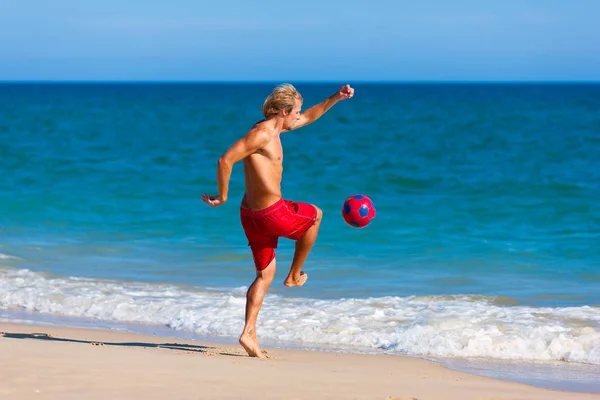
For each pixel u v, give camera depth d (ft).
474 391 28.60
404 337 41.52
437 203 98.22
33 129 226.58
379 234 78.59
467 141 185.98
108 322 46.50
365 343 41.73
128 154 156.56
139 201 98.32
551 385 33.14
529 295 54.03
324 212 92.07
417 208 94.53
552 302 51.65
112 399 23.04
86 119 276.21
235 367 29.43
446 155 155.63
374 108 362.53
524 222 85.66
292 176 125.70
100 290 54.08
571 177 118.73
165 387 24.94
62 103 426.10
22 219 85.51
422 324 44.06
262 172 31.45
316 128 233.96
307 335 42.91
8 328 42.27
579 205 94.32
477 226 83.41
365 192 109.40
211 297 52.01
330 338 42.37
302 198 105.81
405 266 64.80
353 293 54.54
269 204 31.68
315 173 128.98
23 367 26.84
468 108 354.95
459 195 104.47
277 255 68.13
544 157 148.97
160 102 451.94
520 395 28.55
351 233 78.95
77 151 161.07
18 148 166.09
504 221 86.22
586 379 34.42
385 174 126.31
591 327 43.57
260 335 43.04
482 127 231.50
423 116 291.58
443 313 47.34
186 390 24.67
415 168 134.72
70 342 35.37
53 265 63.46
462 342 40.47
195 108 368.89
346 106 388.16
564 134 201.67
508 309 48.57
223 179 30.99
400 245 73.67
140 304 49.88
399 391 27.17
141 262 65.26
